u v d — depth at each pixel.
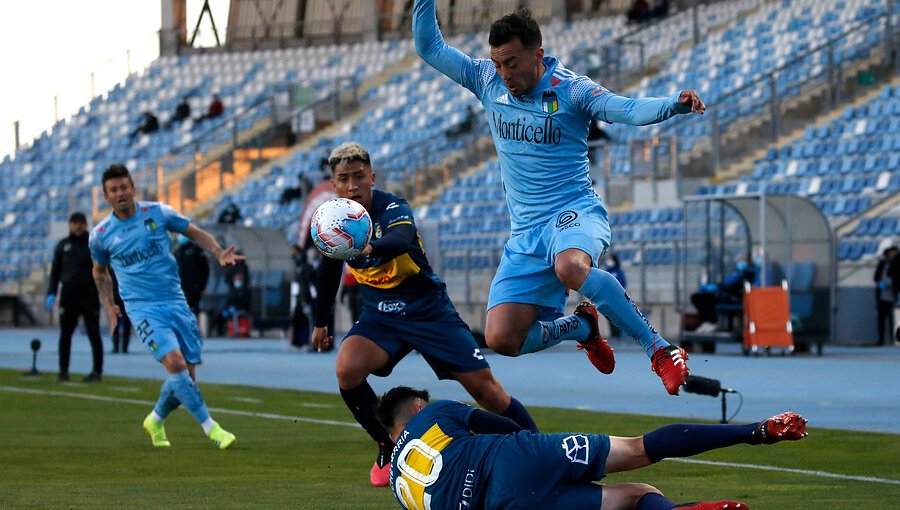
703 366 22.62
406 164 44.16
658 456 6.47
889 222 31.14
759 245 26.84
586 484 6.45
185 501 8.77
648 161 35.31
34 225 51.25
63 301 20.48
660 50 47.31
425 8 9.25
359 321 9.38
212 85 58.62
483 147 42.94
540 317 9.12
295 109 51.97
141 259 12.27
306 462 11.00
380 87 53.25
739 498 8.70
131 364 25.23
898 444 11.74
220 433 12.01
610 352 9.28
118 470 10.51
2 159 56.75
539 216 8.80
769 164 35.00
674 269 28.64
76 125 58.16
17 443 12.49
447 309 9.29
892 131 34.22
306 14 61.44
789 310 25.72
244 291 36.38
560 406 15.67
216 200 47.16
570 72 8.80
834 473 9.95
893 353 26.59
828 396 16.64
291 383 20.30
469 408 6.81
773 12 46.00
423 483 6.61
